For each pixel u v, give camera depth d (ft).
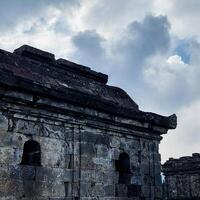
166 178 102.01
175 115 45.62
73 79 41.45
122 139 40.55
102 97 41.70
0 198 28.78
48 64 40.81
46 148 33.22
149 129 42.91
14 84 30.25
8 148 30.37
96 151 37.27
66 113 34.88
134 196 40.04
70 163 34.86
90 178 35.94
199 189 93.66
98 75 45.78
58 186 33.27
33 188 31.30
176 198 97.66
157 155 44.27
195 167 94.79
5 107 30.63
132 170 40.75
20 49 39.70
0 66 33.55
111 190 37.68
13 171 30.25
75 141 35.65
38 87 31.94
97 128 37.99
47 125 33.83
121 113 38.86
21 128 31.76
